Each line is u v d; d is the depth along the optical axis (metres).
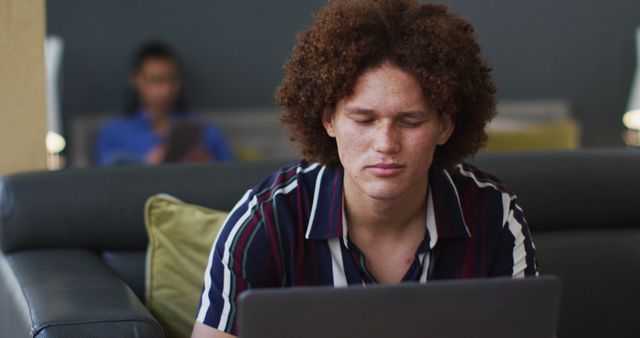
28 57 3.54
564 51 8.76
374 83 2.12
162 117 7.53
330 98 2.18
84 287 2.68
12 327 2.70
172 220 2.96
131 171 3.23
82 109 8.04
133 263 3.14
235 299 2.34
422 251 2.38
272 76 8.34
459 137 2.37
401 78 2.11
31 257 3.04
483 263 2.44
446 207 2.41
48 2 7.89
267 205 2.38
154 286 2.93
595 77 8.82
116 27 8.03
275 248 2.36
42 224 3.14
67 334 2.38
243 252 2.34
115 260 3.15
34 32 3.54
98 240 3.18
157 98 7.50
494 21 8.65
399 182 2.16
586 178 3.31
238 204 2.44
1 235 3.14
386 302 1.88
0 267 3.06
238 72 8.29
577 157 3.35
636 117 8.80
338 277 2.37
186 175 3.22
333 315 1.86
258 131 8.00
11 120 3.54
